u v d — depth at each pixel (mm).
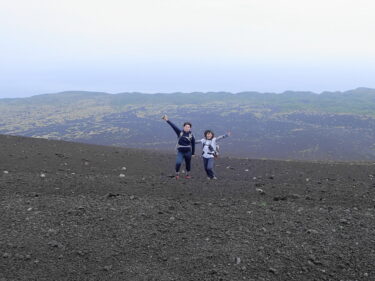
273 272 4781
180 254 5113
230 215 6523
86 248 5129
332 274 4801
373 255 5191
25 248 5031
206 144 11250
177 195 8227
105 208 6539
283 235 5707
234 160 15992
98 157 14906
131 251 5137
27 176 9242
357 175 12594
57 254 4941
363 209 7344
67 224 5801
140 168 13391
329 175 12523
